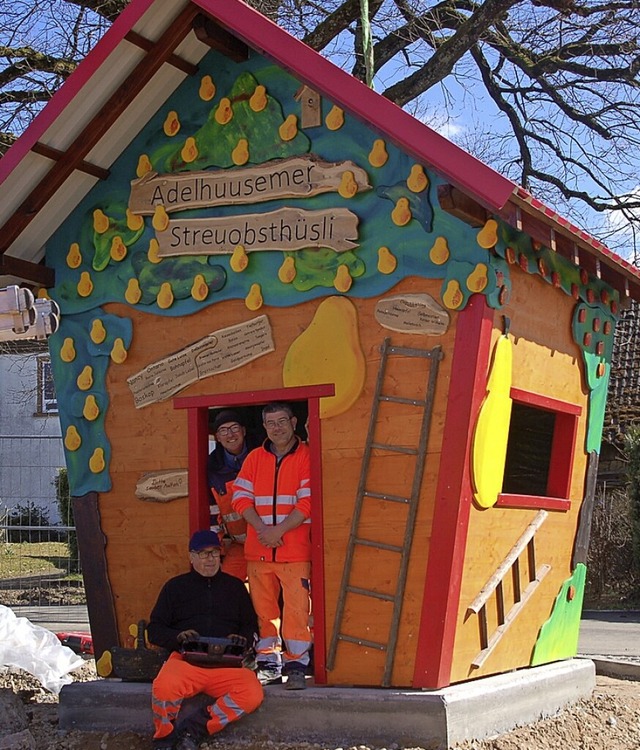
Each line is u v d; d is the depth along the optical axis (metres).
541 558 6.80
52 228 7.07
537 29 15.60
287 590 6.02
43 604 13.77
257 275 6.43
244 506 6.09
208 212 6.62
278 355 6.34
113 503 6.86
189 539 6.57
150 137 6.80
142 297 6.80
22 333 5.09
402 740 5.52
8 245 6.92
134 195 6.84
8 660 7.51
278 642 6.12
